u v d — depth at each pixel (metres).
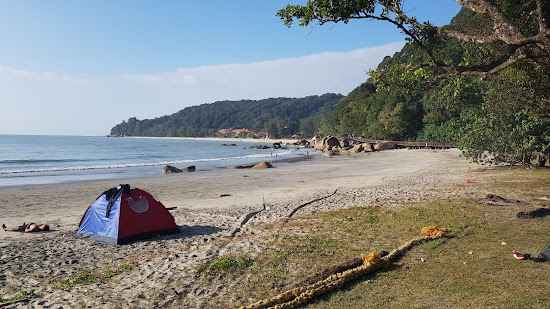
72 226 12.02
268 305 5.41
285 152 84.56
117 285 6.55
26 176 31.17
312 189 20.27
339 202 14.95
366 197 15.82
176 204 16.75
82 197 19.56
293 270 6.92
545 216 10.18
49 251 9.02
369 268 6.55
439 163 35.94
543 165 22.88
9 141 155.25
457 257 7.18
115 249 9.12
